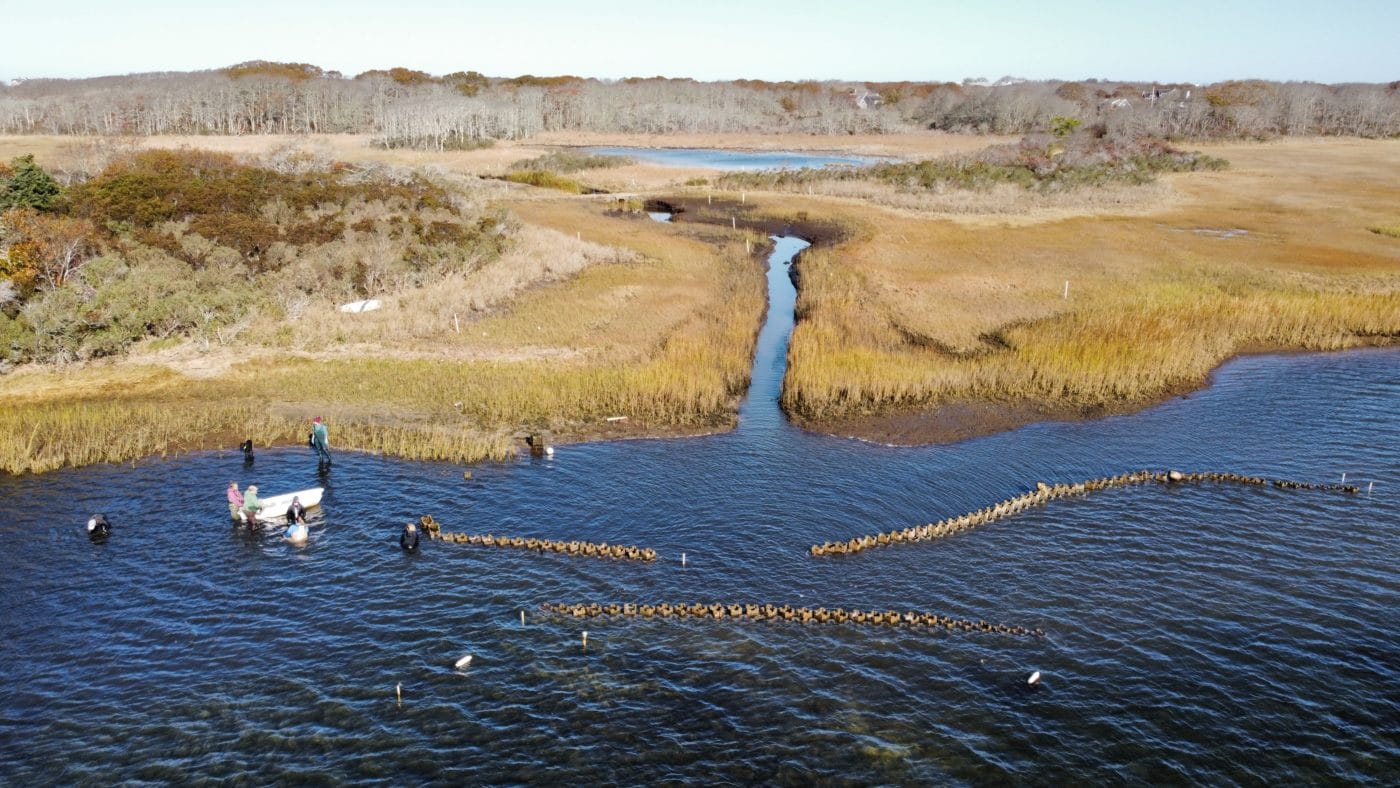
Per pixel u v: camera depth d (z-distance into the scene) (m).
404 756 19.00
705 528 29.17
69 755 18.91
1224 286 57.25
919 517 30.02
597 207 90.00
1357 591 25.58
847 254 66.56
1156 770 18.88
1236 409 40.03
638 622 24.12
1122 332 46.81
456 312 50.34
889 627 23.92
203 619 23.89
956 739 19.75
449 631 23.55
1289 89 179.75
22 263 44.72
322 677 21.59
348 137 154.12
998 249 68.56
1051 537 28.72
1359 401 41.00
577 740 19.58
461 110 156.88
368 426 36.47
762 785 18.33
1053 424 38.25
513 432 36.72
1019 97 181.62
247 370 41.91
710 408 39.50
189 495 31.03
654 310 52.41
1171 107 160.50
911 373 40.97
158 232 55.25
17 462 32.34
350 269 53.59
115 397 38.62
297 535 27.81
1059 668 22.20
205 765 18.67
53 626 23.39
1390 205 85.31
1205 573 26.53
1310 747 19.55
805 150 155.50
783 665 22.34
